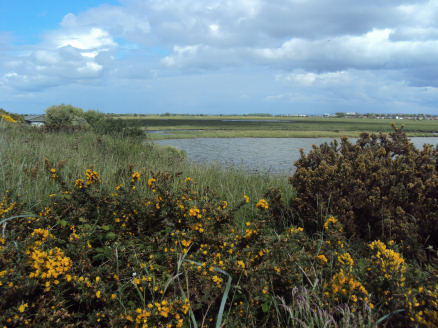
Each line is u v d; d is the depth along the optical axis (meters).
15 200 3.02
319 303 2.23
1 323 1.72
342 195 3.86
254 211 4.12
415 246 3.22
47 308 1.93
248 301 2.33
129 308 2.19
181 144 39.91
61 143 8.83
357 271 2.68
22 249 2.12
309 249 2.80
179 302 2.03
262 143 43.94
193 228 2.75
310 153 4.71
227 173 6.91
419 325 2.03
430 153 4.07
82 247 2.39
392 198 3.64
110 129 13.27
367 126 107.56
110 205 2.95
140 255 2.61
